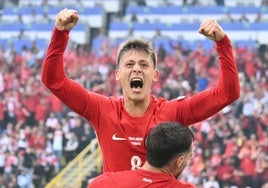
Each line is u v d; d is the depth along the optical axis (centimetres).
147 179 552
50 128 2567
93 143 2397
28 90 2761
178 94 2742
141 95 634
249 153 2319
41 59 3095
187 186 552
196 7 3656
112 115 640
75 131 2478
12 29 3553
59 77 623
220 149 2358
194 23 3528
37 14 3669
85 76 2888
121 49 644
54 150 2480
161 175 553
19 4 3744
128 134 635
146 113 641
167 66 2889
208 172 2295
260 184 2275
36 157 2467
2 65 3022
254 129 2469
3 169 2461
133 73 632
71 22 604
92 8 3631
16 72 2975
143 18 3659
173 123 562
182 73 2861
